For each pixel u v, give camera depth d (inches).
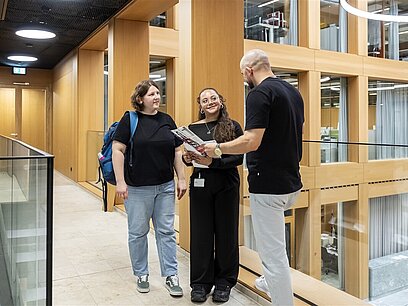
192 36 131.6
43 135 447.5
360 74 400.8
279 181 85.3
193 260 107.7
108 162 114.7
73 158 323.0
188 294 110.7
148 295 110.1
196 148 94.0
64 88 356.2
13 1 202.4
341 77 404.2
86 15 222.1
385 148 227.0
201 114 112.1
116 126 114.0
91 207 227.3
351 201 235.3
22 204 111.7
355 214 233.9
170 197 114.6
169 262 113.0
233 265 108.0
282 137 84.8
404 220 215.2
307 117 369.4
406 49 430.0
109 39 225.3
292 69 357.7
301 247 189.0
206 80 133.4
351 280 190.9
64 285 116.0
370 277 194.9
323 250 201.2
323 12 378.9
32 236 105.0
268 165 85.3
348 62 390.6
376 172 231.0
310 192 203.5
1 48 316.2
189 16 136.9
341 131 404.5
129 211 112.7
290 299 87.7
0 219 142.1
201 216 106.9
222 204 106.3
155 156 111.0
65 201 245.0
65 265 132.3
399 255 210.1
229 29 137.5
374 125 418.6
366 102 409.1
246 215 124.3
